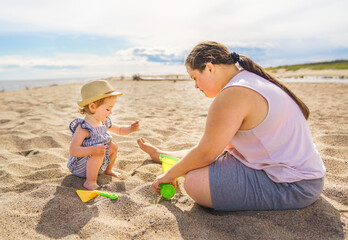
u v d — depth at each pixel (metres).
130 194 1.68
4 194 1.75
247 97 1.26
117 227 1.35
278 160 1.37
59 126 3.72
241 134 1.38
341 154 2.32
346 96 6.77
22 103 6.63
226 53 1.42
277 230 1.30
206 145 1.34
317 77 17.75
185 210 1.53
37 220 1.42
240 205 1.45
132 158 2.48
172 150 2.71
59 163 2.34
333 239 1.24
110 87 1.96
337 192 1.65
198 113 4.82
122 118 4.32
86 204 1.62
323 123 3.57
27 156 2.59
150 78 20.77
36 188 1.87
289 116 1.33
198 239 1.24
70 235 1.30
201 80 1.43
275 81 1.39
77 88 11.76
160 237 1.26
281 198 1.39
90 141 1.94
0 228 1.34
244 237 1.26
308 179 1.40
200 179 1.46
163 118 4.35
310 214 1.41
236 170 1.43
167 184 1.59
